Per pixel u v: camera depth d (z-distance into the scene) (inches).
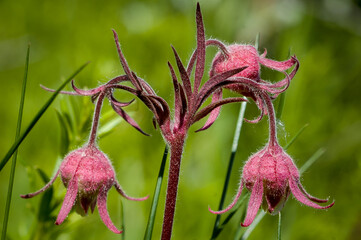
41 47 370.6
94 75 286.7
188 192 254.4
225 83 161.3
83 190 154.3
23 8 387.5
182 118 161.2
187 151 278.8
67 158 158.4
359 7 362.0
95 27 360.2
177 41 331.6
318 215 267.3
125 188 264.4
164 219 162.9
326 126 298.5
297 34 323.3
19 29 384.5
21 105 168.4
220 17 326.0
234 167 279.3
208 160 278.1
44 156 284.4
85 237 241.6
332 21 354.0
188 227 250.1
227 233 246.7
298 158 287.9
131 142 277.3
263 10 323.3
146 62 331.9
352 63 340.2
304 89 292.8
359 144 289.6
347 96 318.3
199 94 159.9
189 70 167.8
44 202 193.2
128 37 338.6
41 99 333.7
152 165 278.8
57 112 199.0
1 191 275.6
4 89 349.1
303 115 292.2
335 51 353.1
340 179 283.7
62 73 340.8
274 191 157.2
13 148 158.6
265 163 158.7
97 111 160.2
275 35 324.2
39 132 298.5
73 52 348.2
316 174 284.7
